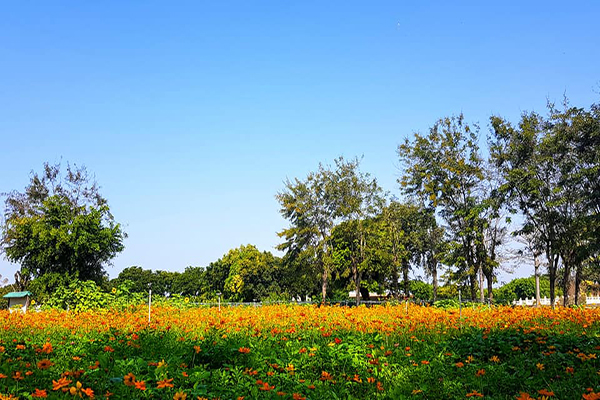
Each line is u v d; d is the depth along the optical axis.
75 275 33.50
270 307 20.33
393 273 41.19
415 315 15.12
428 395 6.70
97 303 19.45
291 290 54.69
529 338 9.91
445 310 18.44
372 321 13.20
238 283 55.28
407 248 43.53
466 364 8.34
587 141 27.80
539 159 29.45
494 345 9.48
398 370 7.76
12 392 5.45
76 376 6.01
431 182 34.69
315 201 41.94
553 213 29.16
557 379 7.46
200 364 7.59
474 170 33.75
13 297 34.94
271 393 5.82
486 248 34.59
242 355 7.76
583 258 27.69
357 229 38.66
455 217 34.28
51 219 34.09
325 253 40.72
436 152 35.00
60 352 8.24
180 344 9.55
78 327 13.49
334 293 46.53
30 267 35.03
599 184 26.86
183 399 5.25
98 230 35.12
